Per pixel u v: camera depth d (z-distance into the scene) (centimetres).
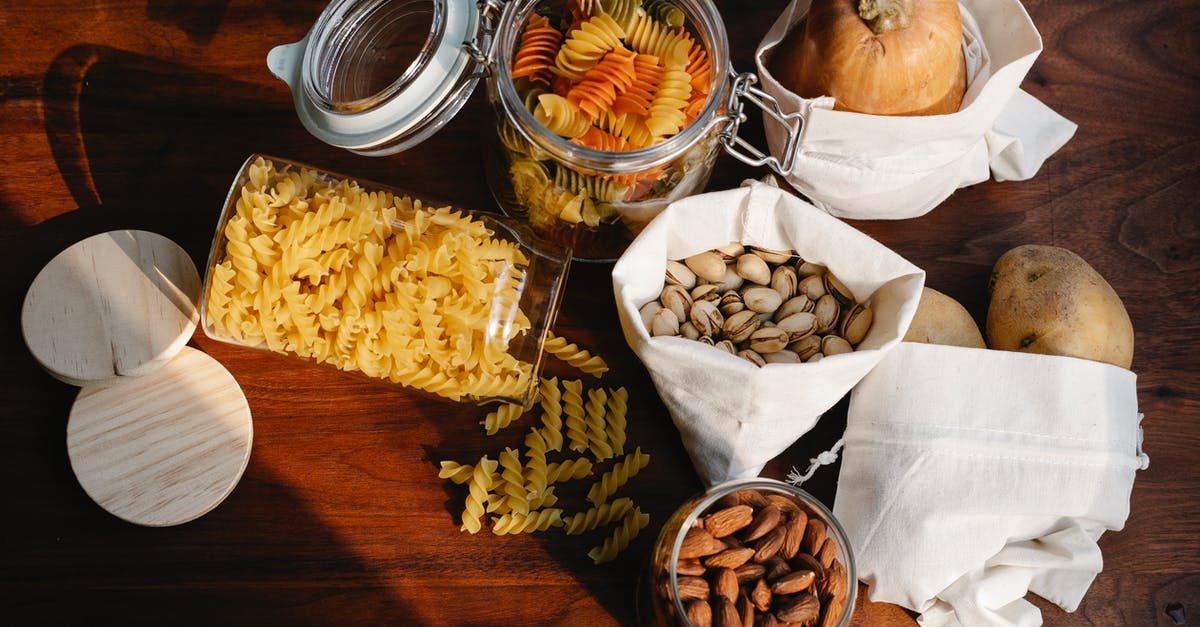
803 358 59
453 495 61
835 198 62
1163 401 62
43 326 60
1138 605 59
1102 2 66
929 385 58
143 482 59
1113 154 64
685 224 58
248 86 65
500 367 56
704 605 52
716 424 58
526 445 61
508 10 53
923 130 57
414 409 61
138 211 64
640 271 57
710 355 54
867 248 57
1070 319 58
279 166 59
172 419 60
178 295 61
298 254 54
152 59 65
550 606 59
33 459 61
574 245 62
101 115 65
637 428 62
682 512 54
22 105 64
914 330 59
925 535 57
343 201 56
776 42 60
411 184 64
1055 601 59
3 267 63
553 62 55
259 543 60
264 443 61
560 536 60
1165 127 65
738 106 56
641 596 58
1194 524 60
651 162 52
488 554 60
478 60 54
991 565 59
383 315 54
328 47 57
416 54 58
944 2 55
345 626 59
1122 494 58
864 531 58
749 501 54
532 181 57
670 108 52
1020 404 58
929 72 56
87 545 60
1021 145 62
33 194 64
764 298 59
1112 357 59
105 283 61
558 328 63
